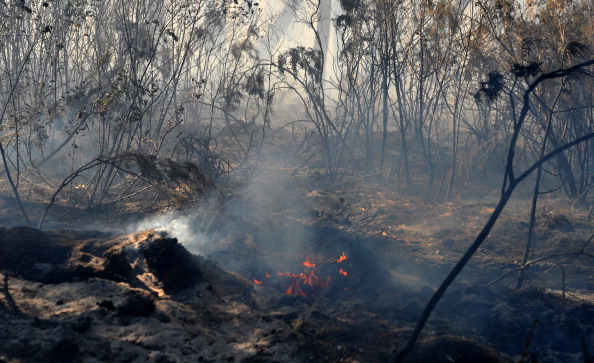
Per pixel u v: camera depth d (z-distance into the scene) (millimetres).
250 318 4621
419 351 4035
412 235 8820
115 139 9117
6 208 8461
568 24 10227
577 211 10492
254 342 4250
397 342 4254
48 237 5555
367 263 5750
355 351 4160
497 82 4918
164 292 4906
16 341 3625
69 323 3939
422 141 12273
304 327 4434
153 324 4172
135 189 10047
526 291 5422
